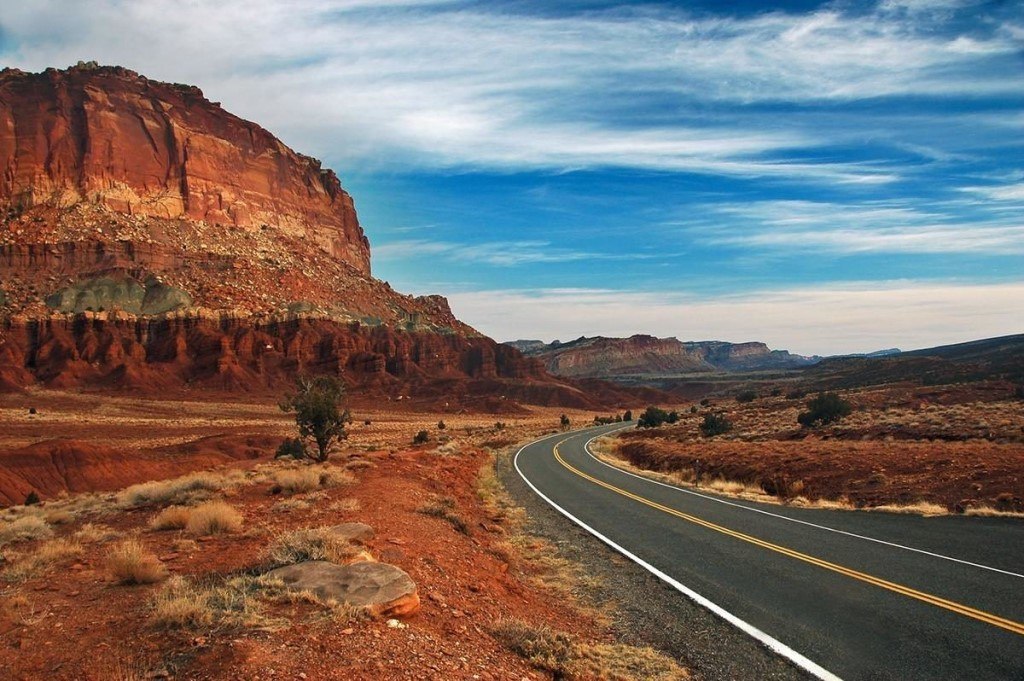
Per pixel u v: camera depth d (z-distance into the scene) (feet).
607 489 72.13
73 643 18.16
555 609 28.73
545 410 521.24
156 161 630.74
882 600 27.66
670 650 23.43
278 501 45.80
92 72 635.66
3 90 590.14
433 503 45.96
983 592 28.50
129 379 412.16
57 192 568.41
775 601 28.25
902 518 48.62
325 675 16.08
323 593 21.36
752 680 20.52
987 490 54.95
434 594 24.54
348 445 159.22
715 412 242.99
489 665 19.29
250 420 336.49
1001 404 129.90
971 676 20.01
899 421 118.83
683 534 44.24
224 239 636.07
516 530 47.65
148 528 36.81
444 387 542.98
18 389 365.61
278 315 543.39
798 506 57.41
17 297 469.57
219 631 18.52
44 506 59.77
